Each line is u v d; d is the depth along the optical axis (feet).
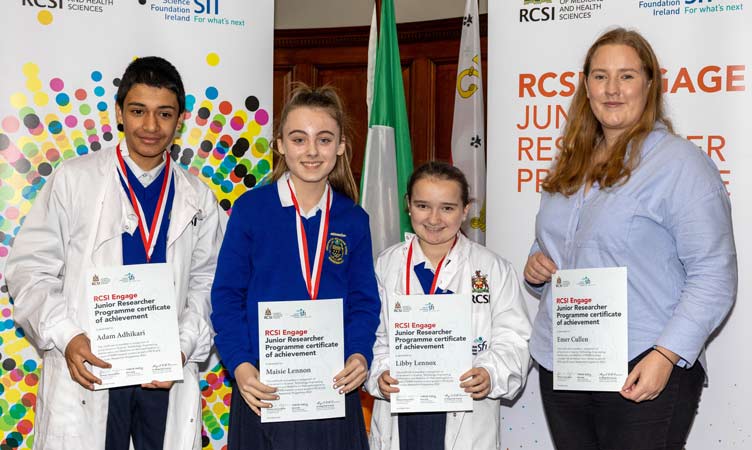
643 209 7.47
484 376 8.73
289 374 8.23
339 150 8.86
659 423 7.38
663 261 7.51
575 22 10.89
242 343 8.33
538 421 11.27
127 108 8.69
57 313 8.35
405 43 17.69
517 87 11.19
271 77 11.41
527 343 9.05
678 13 10.47
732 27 10.30
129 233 8.73
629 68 7.70
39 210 8.68
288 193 8.64
